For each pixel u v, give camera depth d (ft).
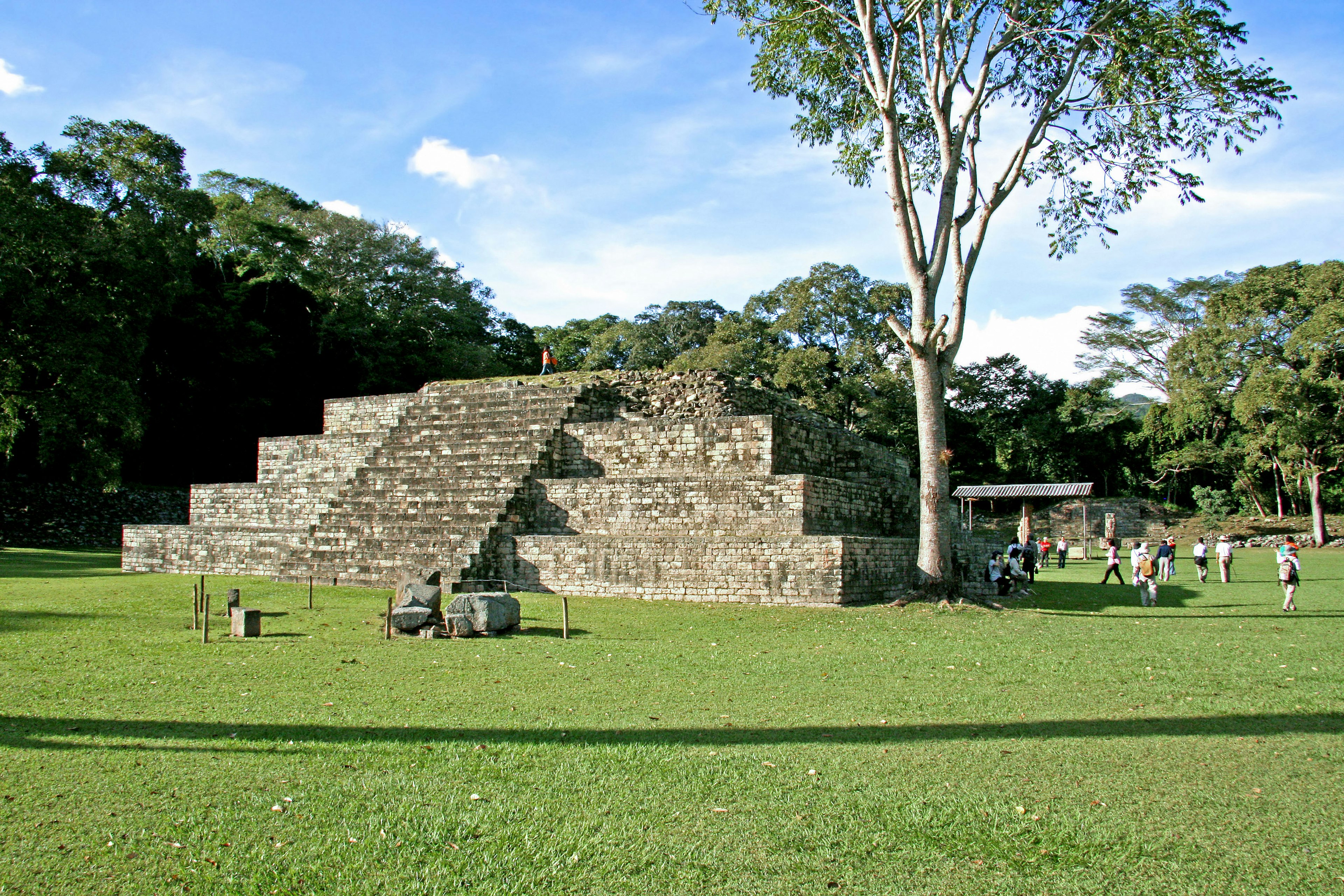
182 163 124.47
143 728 23.97
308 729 23.95
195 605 45.37
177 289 125.08
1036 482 193.47
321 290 167.22
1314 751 22.50
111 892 14.34
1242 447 156.46
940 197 55.26
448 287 186.39
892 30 54.49
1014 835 17.03
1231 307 156.04
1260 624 48.14
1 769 20.38
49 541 107.86
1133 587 76.33
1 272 90.27
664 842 16.56
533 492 67.77
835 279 168.35
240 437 145.59
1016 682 31.24
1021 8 54.29
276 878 14.90
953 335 55.72
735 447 67.51
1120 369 189.98
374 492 72.84
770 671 32.94
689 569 56.29
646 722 25.05
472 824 17.31
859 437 91.20
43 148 98.02
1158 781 20.20
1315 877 15.24
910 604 52.65
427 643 38.60
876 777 20.29
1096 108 54.54
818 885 14.92
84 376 97.04
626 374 85.10
